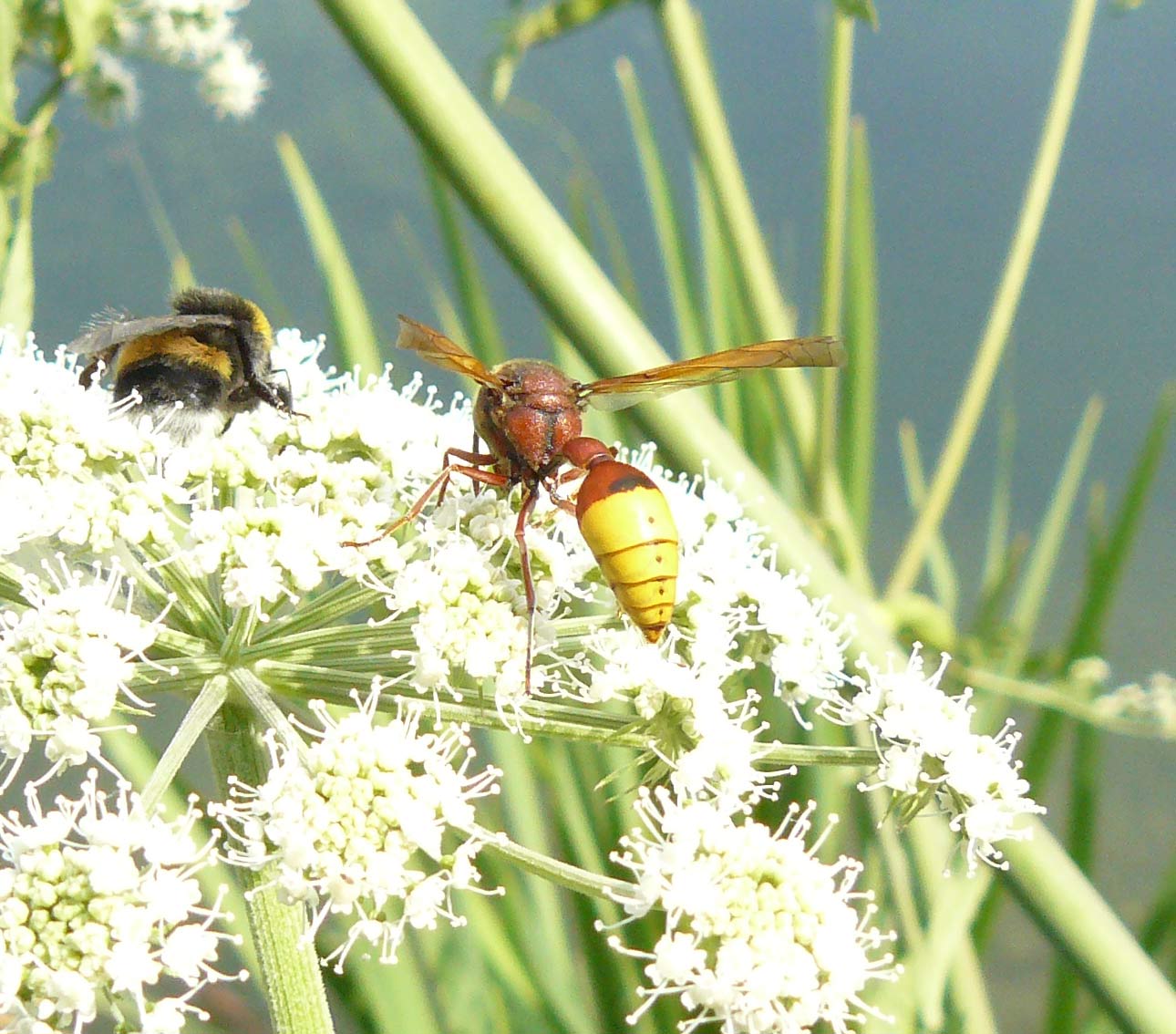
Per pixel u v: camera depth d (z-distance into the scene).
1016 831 0.12
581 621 0.12
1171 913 0.19
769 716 0.19
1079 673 0.19
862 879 0.18
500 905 0.19
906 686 0.12
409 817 0.11
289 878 0.11
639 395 0.13
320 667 0.12
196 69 0.20
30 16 0.16
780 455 0.19
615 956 0.19
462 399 0.15
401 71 0.12
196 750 0.28
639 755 0.12
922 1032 0.16
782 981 0.11
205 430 0.14
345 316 0.20
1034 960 0.32
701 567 0.13
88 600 0.11
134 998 0.10
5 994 0.10
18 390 0.12
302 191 0.20
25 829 0.10
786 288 0.22
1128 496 0.20
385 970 0.18
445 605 0.12
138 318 0.13
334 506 0.12
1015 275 0.18
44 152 0.15
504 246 0.13
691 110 0.17
